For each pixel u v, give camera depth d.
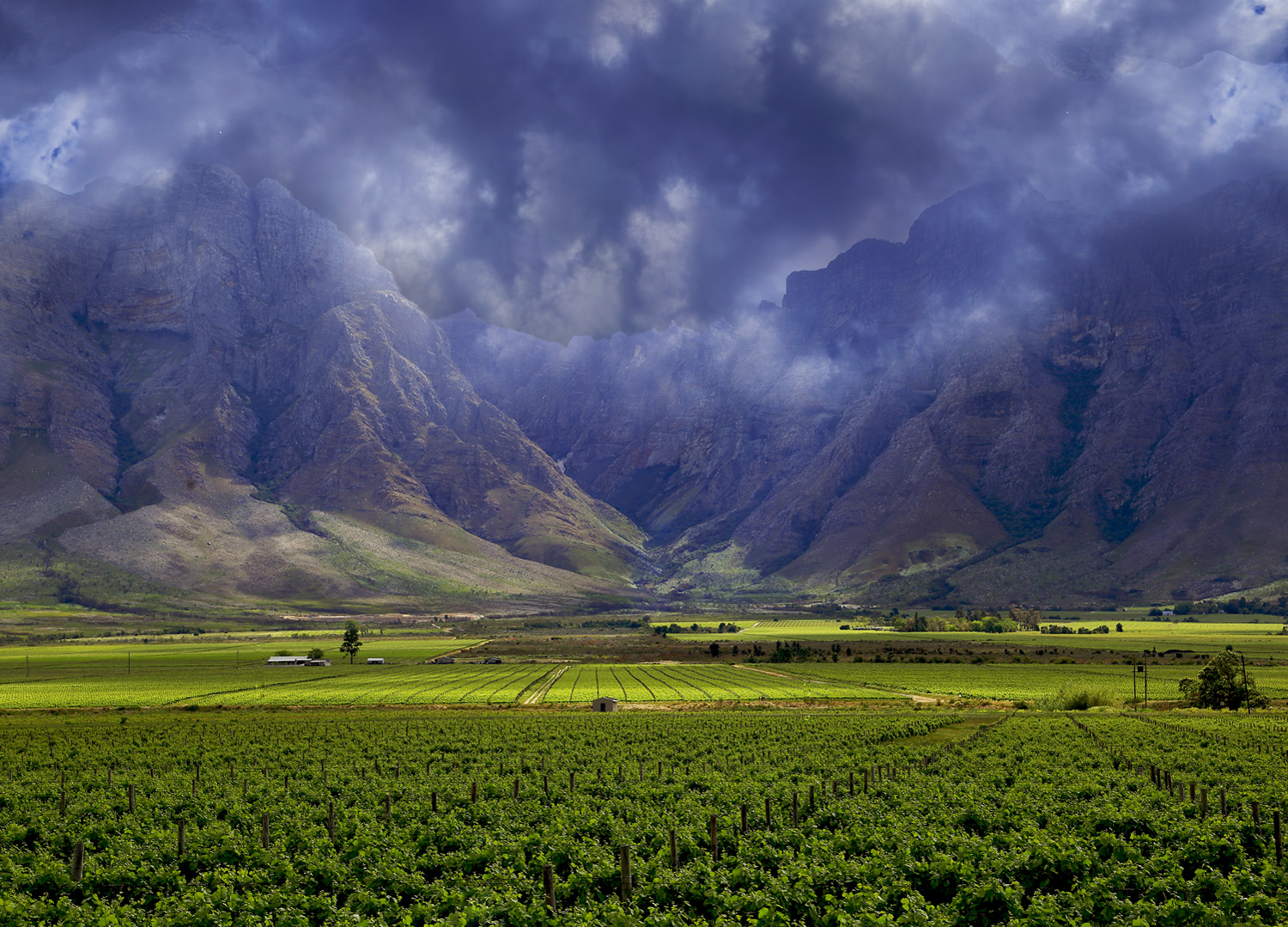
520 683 132.62
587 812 38.47
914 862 29.30
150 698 113.38
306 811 41.59
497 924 24.77
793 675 141.62
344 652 186.25
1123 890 27.39
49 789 50.78
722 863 30.27
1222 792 36.25
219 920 25.77
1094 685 109.88
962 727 82.00
